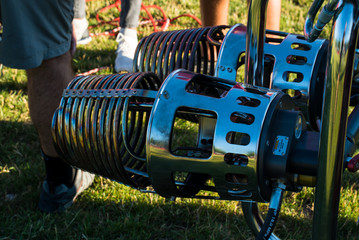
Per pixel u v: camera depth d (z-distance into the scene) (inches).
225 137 42.9
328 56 39.2
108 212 93.6
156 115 44.5
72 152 55.7
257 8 47.7
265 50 62.8
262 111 43.3
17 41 76.7
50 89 83.3
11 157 110.7
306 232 88.1
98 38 184.2
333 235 43.3
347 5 37.6
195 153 54.7
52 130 55.7
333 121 39.7
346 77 38.6
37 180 102.5
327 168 41.0
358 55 58.7
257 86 48.0
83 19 177.3
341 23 37.8
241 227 88.1
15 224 89.4
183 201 94.1
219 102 44.3
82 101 53.6
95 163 53.9
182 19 211.0
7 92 139.4
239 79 136.6
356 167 47.3
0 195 98.1
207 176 53.9
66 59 85.4
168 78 46.2
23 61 77.9
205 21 110.1
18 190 99.6
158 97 45.1
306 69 60.4
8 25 76.4
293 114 44.7
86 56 168.1
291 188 47.2
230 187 44.1
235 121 45.8
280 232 87.4
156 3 226.2
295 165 44.3
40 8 77.0
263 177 43.3
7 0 74.5
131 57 156.0
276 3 99.0
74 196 94.3
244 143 48.0
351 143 51.0
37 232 87.0
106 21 204.8
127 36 159.0
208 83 49.4
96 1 227.6
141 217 91.0
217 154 43.0
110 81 54.3
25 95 139.9
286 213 91.7
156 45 73.4
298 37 64.1
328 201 41.9
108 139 50.7
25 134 121.9
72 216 91.8
